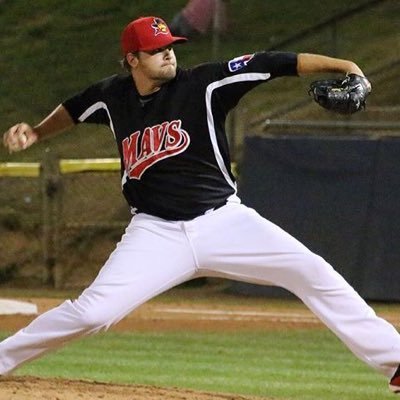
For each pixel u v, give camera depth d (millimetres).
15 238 67500
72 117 21203
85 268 64750
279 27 91875
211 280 63031
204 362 35938
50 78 91125
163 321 47781
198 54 89312
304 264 19719
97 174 66375
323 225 56750
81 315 19516
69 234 65812
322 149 56906
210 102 19562
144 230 19953
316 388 30281
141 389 21797
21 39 98062
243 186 58062
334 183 56656
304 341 42156
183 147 19641
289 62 19422
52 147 79000
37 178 69438
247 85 19516
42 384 21609
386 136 56875
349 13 69188
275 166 57625
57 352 37875
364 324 19750
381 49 82938
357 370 34594
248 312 51656
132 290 19578
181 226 19797
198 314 50656
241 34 91500
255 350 39375
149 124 19781
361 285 56156
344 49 84125
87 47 94938
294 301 56969
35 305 51438
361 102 19172
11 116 86188
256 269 19953
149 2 99500
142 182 20000
